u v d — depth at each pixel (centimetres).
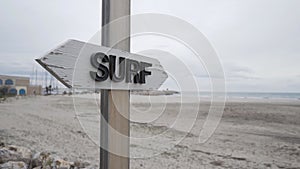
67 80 67
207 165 170
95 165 196
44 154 214
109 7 87
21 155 216
